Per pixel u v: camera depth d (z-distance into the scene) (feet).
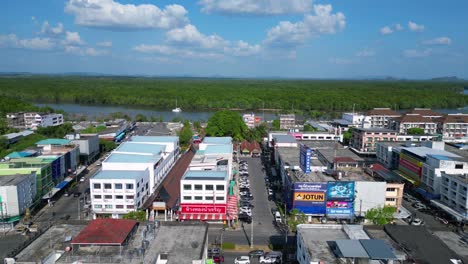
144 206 361.71
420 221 358.43
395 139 635.25
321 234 247.50
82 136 585.63
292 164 440.86
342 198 353.31
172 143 510.99
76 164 508.12
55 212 379.76
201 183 353.10
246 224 357.61
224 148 467.11
